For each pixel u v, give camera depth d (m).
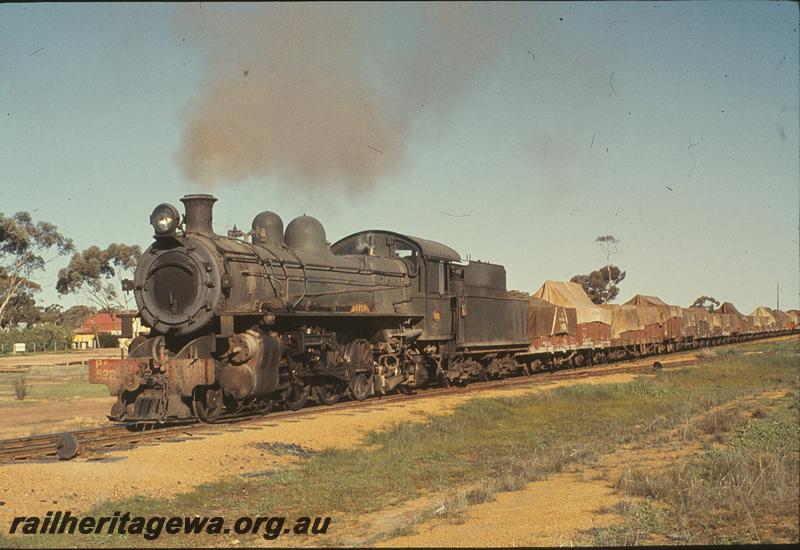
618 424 17.78
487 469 12.99
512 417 19.47
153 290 16.47
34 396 27.09
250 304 16.80
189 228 16.78
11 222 69.75
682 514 8.90
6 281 71.88
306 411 17.48
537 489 10.88
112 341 84.88
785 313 83.56
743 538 7.84
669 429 16.23
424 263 23.09
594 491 10.44
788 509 8.88
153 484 10.86
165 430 14.40
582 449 13.90
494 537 8.20
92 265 75.25
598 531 8.15
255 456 12.91
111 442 13.27
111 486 10.52
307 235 19.83
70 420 19.41
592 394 23.36
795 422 15.15
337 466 12.80
